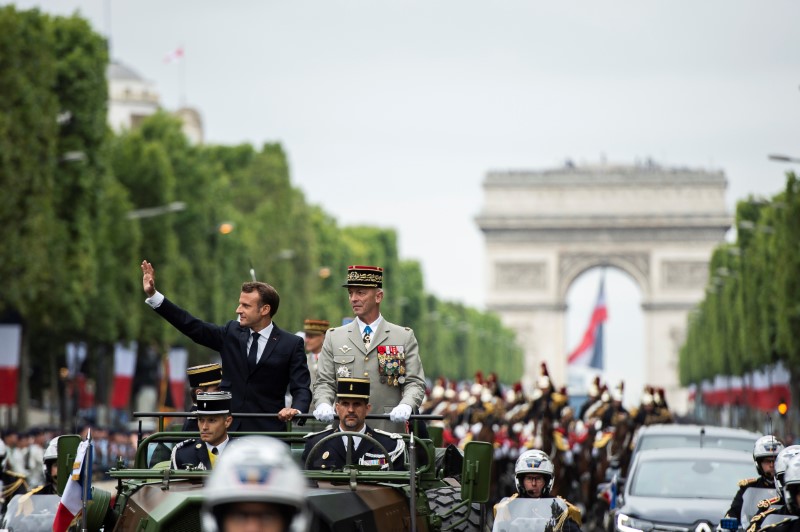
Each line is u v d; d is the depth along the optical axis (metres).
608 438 117.38
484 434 123.88
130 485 43.44
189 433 46.19
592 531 108.50
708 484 77.19
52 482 66.06
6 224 194.12
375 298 53.34
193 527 38.59
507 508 57.09
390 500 42.22
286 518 21.75
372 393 53.09
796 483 39.66
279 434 47.81
